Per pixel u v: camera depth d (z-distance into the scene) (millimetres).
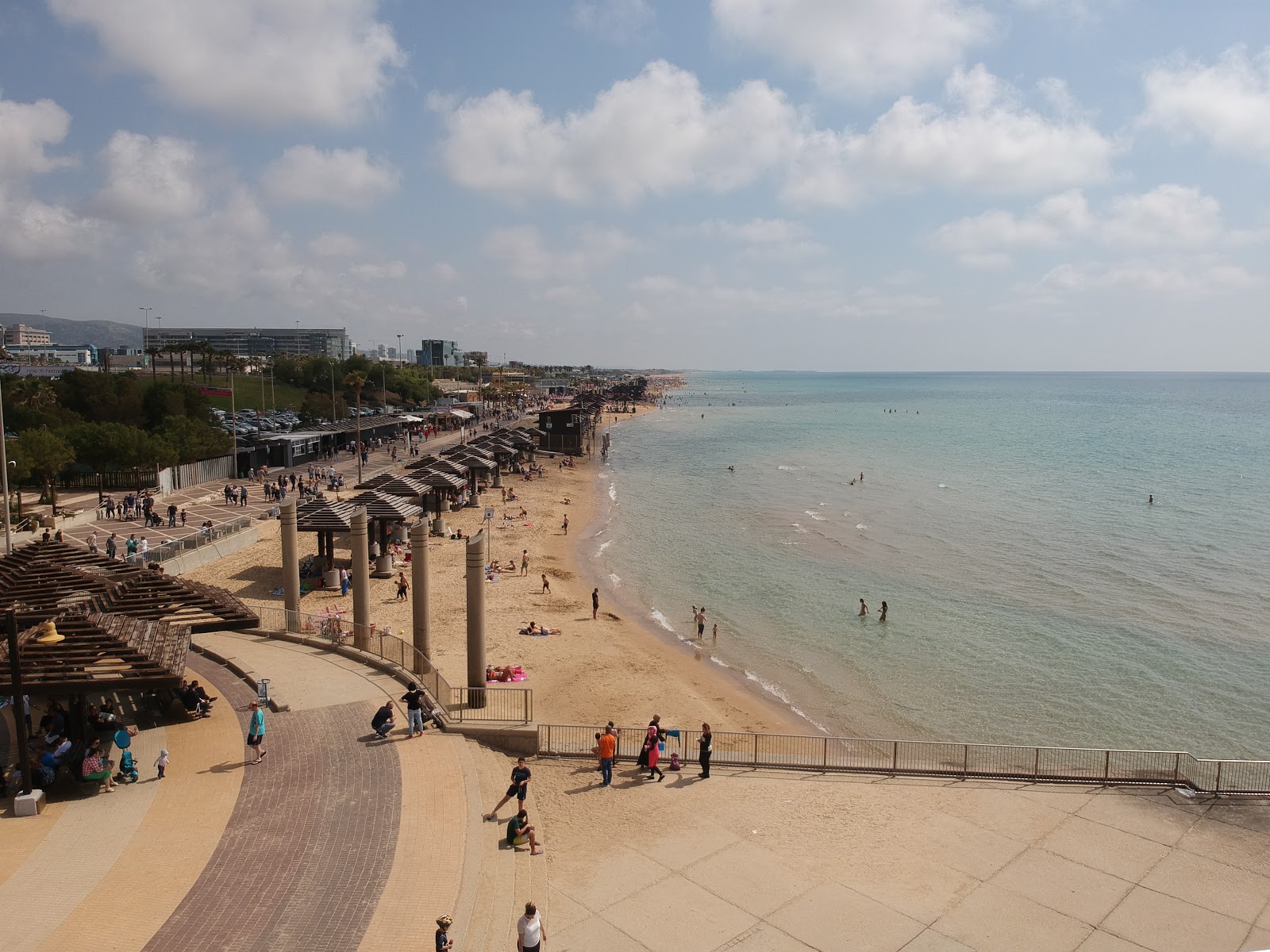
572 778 21219
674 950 14422
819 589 48719
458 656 33219
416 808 17781
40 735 19766
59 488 65125
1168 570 53188
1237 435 162500
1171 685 33281
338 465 87812
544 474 99938
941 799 20438
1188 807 20109
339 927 13734
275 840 16328
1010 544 61219
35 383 78875
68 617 19969
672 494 87125
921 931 15141
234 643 29141
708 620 42375
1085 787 21094
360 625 28359
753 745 25328
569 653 35125
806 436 168625
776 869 17141
